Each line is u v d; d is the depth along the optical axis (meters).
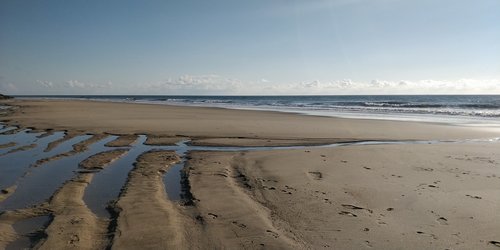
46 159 8.99
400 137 14.17
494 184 6.91
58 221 4.87
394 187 6.70
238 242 4.30
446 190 6.51
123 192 6.25
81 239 4.33
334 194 6.26
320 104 54.72
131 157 9.55
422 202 5.84
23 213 5.23
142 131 14.79
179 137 13.34
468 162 8.95
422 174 7.72
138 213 5.19
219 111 30.56
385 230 4.71
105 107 35.22
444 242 4.36
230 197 6.04
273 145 11.95
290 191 6.44
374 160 9.19
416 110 34.72
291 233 4.60
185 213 5.29
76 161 8.86
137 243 4.22
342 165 8.59
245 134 14.36
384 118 23.72
